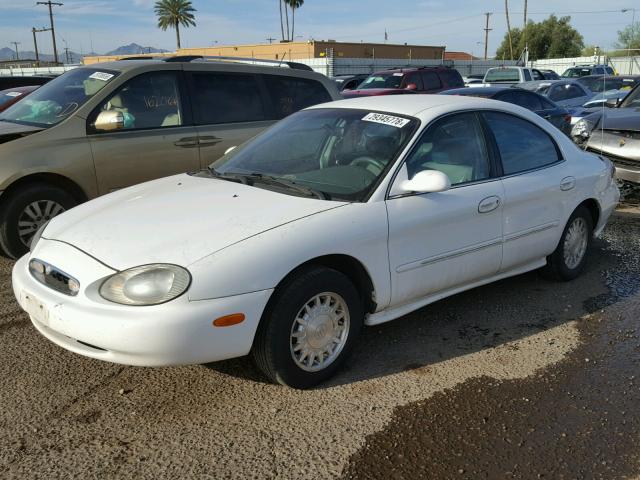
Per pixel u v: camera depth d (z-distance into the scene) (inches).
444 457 110.3
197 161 240.5
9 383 134.6
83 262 120.0
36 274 128.5
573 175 186.1
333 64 1520.7
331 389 133.0
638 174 295.4
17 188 206.1
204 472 106.2
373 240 134.2
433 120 153.6
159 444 113.8
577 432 117.7
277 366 125.3
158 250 117.6
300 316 128.3
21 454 110.5
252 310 117.2
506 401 128.4
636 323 167.9
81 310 114.1
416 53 2431.1
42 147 207.3
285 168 156.7
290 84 270.7
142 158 226.8
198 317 111.7
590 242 202.8
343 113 167.3
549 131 188.1
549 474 106.0
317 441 114.9
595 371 141.3
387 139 149.9
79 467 107.2
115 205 144.8
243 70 257.1
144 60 245.3
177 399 128.8
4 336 158.1
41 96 238.5
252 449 112.4
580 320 169.9
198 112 241.8
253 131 253.9
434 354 149.3
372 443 114.3
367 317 142.4
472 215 154.3
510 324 166.9
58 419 121.4
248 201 136.6
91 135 217.2
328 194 138.8
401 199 141.2
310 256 123.8
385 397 129.8
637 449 112.7
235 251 117.1
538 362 145.6
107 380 136.3
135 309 111.2
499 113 173.0
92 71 239.1
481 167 162.4
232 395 130.4
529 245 174.9
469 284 164.1
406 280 143.5
